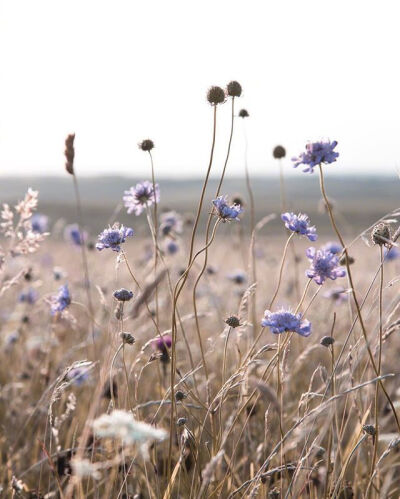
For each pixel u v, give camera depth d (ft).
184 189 587.68
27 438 16.51
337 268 11.32
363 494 11.98
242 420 14.26
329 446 11.82
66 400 17.12
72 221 115.96
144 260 27.73
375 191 440.45
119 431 7.75
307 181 538.88
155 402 12.17
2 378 21.65
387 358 20.11
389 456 14.94
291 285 27.35
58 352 20.74
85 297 24.23
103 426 7.84
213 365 19.16
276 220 110.11
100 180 558.56
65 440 16.34
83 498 11.18
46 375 18.22
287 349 11.58
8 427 17.26
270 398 7.76
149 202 14.07
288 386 16.40
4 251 15.19
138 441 7.89
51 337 19.34
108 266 27.73
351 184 490.49
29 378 20.22
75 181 16.93
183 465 12.37
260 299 24.82
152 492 11.48
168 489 11.02
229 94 12.05
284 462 12.11
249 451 14.42
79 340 20.35
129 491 13.03
